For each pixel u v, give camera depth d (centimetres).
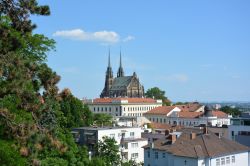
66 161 4716
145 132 11294
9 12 2048
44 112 2016
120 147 9456
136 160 9731
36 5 2066
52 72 2017
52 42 3353
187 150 7062
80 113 11006
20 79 1920
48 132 1998
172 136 8050
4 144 2091
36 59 3141
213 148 7206
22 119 2053
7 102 2102
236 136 9644
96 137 9019
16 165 2086
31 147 1897
